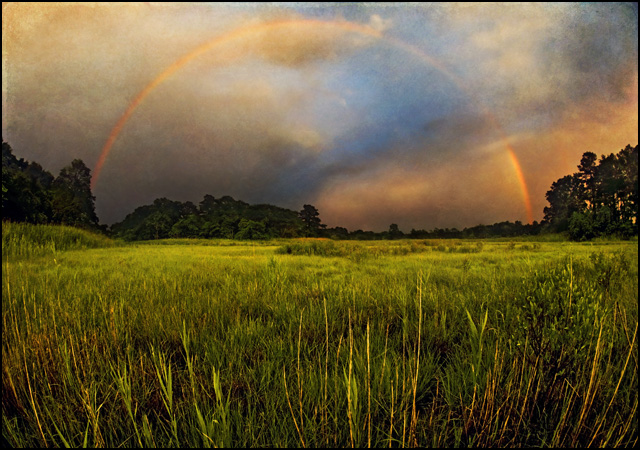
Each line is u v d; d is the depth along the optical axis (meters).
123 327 3.39
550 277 2.89
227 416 1.86
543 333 2.54
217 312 3.99
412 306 4.38
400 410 2.01
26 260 10.65
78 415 2.08
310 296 5.04
